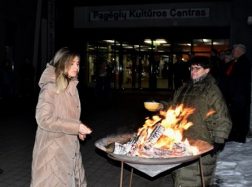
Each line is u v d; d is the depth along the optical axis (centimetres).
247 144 775
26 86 1769
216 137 401
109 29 2091
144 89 2197
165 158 321
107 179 592
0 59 1688
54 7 1916
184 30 1980
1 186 550
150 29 2036
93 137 895
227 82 760
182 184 420
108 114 1277
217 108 404
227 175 574
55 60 346
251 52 1519
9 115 1221
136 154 340
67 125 329
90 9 2089
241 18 1540
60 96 339
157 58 2133
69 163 342
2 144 812
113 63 2166
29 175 604
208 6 1916
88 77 2161
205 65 418
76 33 2127
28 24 1891
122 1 2041
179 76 1524
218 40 1955
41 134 342
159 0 1984
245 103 764
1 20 1689
